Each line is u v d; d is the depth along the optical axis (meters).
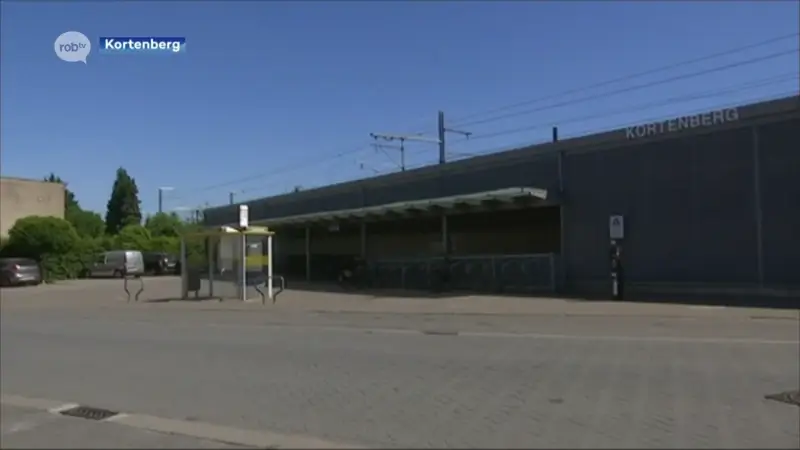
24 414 8.39
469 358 11.73
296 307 23.48
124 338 15.49
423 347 13.17
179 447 6.86
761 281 20.53
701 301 21.20
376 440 6.98
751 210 20.81
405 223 36.31
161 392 9.53
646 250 23.42
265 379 10.27
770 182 20.38
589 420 7.47
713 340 13.34
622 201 24.20
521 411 7.95
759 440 6.65
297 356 12.35
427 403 8.48
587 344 13.09
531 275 26.53
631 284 23.77
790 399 8.28
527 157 27.69
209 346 13.88
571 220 25.89
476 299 24.22
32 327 18.25
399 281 31.78
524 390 9.05
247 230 26.36
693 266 22.17
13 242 47.28
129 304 26.38
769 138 20.45
